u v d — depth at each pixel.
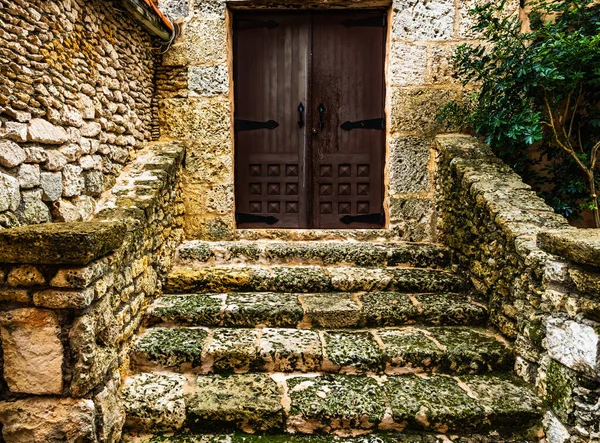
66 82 2.18
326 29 3.67
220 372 2.20
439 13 3.43
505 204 2.47
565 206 3.04
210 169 3.55
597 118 2.99
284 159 3.76
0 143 1.66
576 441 1.66
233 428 1.92
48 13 2.03
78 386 1.57
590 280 1.59
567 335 1.73
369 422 1.89
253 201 3.80
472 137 3.41
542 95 2.94
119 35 2.87
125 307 2.14
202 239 3.58
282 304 2.61
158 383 2.09
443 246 3.29
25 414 1.56
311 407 1.92
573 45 2.59
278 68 3.69
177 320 2.51
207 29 3.46
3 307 1.55
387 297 2.76
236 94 3.70
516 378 2.16
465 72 3.15
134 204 2.49
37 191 1.90
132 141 3.12
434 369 2.22
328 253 3.16
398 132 3.52
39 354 1.55
